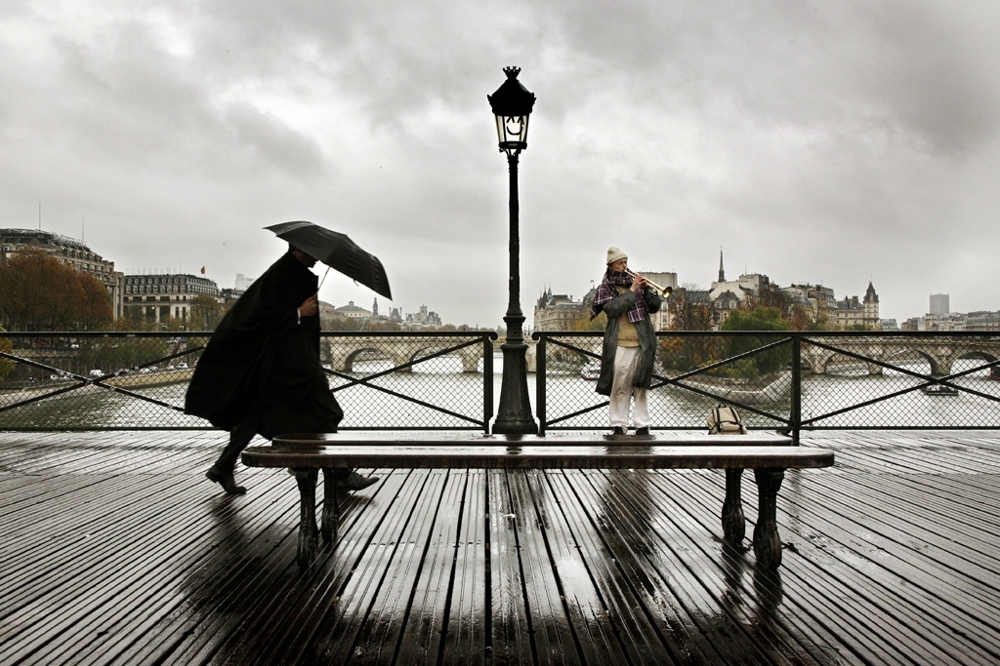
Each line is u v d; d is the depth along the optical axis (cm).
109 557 370
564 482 559
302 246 444
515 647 265
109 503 491
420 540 399
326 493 391
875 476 591
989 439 787
